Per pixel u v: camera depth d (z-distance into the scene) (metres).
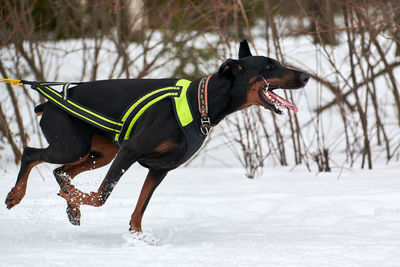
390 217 7.49
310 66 15.62
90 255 5.36
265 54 14.13
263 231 6.95
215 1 11.28
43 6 13.09
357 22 11.36
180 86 6.29
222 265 5.09
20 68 14.42
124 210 8.09
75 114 6.40
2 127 11.65
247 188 9.66
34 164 6.64
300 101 16.50
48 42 14.91
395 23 10.44
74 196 6.23
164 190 9.55
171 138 6.11
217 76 6.19
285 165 12.14
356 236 6.46
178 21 12.66
